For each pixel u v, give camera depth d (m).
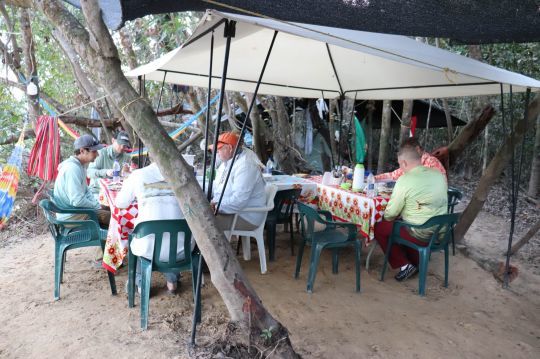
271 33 3.04
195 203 2.18
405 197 3.34
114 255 3.06
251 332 2.14
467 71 2.62
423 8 1.92
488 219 5.92
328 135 8.04
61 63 6.83
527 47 6.42
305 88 5.31
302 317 2.89
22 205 5.36
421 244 3.37
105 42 2.08
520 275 3.81
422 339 2.64
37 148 4.57
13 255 4.16
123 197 2.83
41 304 3.00
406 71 3.92
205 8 1.92
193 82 4.97
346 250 4.36
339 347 2.51
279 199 3.95
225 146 3.42
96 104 5.97
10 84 5.43
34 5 2.23
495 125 7.85
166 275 3.21
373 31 2.12
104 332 2.62
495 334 2.74
